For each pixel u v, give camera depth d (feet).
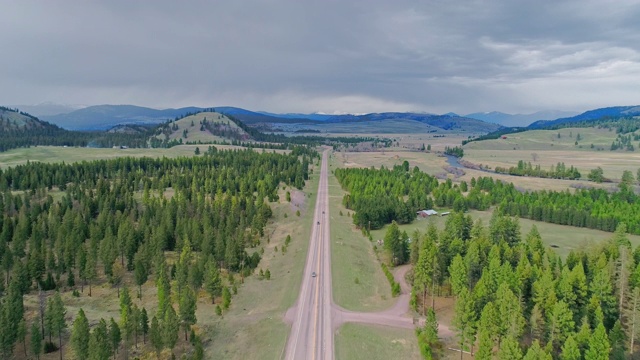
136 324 267.18
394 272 401.29
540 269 300.81
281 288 360.69
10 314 260.83
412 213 598.75
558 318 250.37
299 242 488.85
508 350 222.48
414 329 291.38
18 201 564.30
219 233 427.33
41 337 276.62
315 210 655.35
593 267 315.58
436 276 332.19
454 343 275.80
